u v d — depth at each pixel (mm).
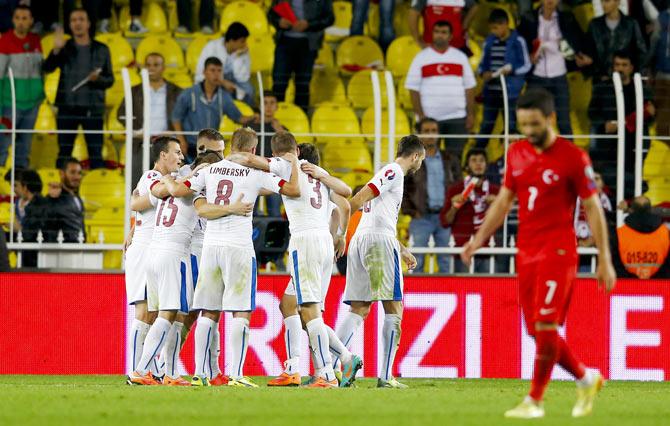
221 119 49062
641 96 44906
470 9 55031
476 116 54031
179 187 31156
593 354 40031
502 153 50750
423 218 47312
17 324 40094
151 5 58094
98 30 56406
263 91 49062
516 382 38531
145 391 28125
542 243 21375
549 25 53406
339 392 28375
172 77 54656
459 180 47781
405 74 56250
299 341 33375
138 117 45688
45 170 51406
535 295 21500
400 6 58812
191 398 25516
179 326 33281
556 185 21219
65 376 39719
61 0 55875
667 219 47750
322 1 53969
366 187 32219
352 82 55531
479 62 55750
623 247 41844
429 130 47969
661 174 50781
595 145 49188
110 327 40062
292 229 32031
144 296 33844
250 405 23688
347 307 39812
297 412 22156
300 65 53906
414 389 31219
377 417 21219
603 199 47219
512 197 22156
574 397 27547
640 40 53656
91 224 49688
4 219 49156
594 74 53500
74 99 50906
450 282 40125
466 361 40031
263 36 57438
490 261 46219
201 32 57344
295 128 52344
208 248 31172
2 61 51969
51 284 40125
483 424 19891
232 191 30875
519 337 40062
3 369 40062
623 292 40094
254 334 39656
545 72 52938
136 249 33906
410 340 40062
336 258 33938
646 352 39938
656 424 20359
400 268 32938
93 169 51000
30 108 51969
